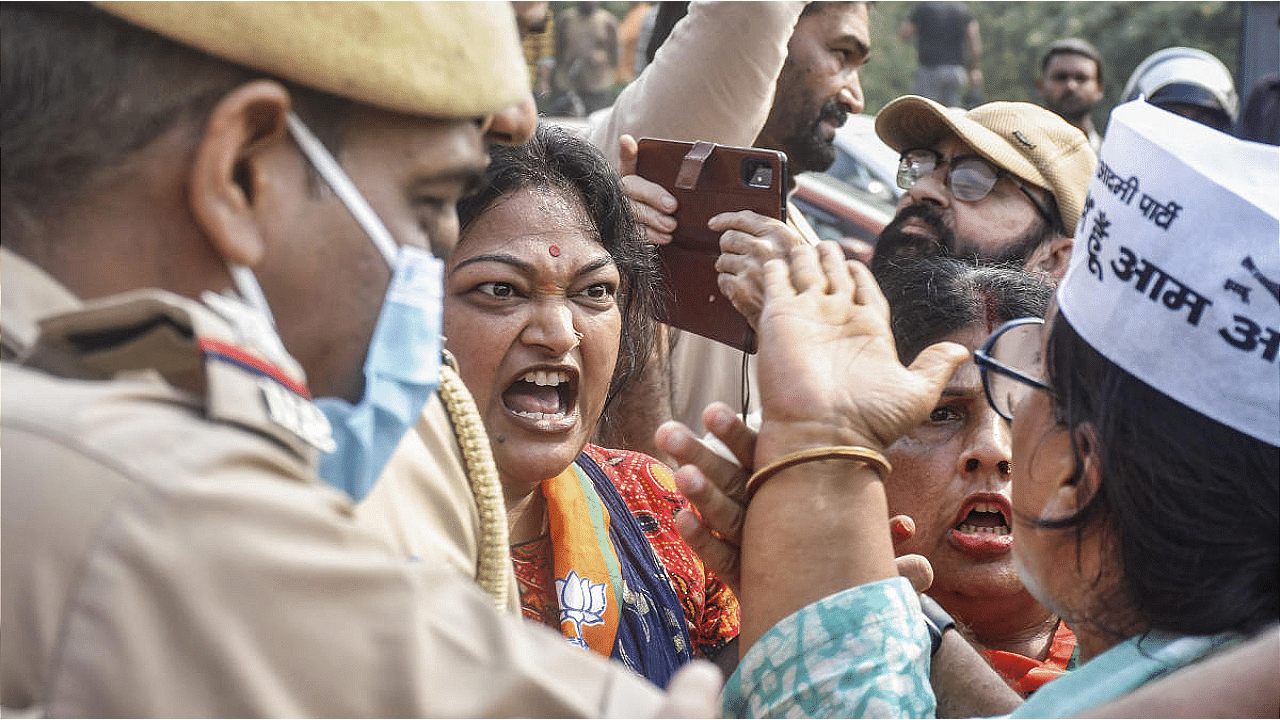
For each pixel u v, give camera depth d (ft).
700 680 3.24
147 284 3.34
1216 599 4.08
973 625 6.16
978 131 8.79
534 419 5.98
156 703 2.73
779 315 4.78
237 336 3.16
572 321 5.97
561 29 26.66
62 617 2.74
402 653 2.94
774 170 6.42
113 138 3.26
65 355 3.17
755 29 7.79
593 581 6.04
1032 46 33.37
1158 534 4.09
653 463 6.81
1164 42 32.14
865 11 10.16
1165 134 4.29
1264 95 13.61
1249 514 4.06
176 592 2.76
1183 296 4.05
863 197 18.01
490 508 4.70
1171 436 4.07
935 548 6.04
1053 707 4.19
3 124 3.27
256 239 3.34
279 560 2.85
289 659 2.85
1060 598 4.41
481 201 5.86
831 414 4.56
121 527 2.78
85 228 3.30
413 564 3.20
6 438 2.88
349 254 3.50
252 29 3.24
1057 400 4.40
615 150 8.55
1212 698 3.81
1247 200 3.97
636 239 6.53
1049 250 8.91
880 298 4.90
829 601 4.45
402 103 3.43
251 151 3.33
